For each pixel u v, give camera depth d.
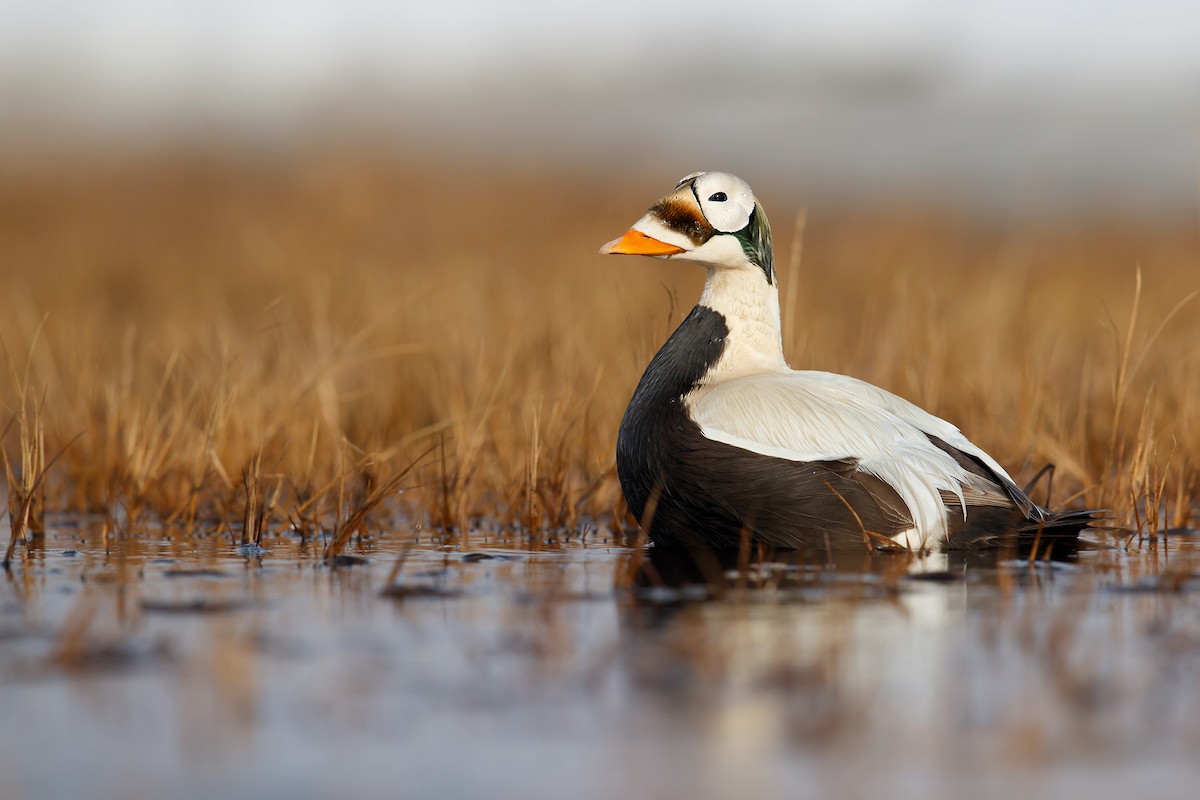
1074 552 11.41
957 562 10.86
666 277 28.33
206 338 21.69
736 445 11.34
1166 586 9.90
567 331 18.77
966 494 11.32
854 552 11.25
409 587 9.88
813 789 6.21
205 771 6.38
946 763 6.50
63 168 45.94
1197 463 14.51
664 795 6.14
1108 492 13.66
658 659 7.96
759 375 12.09
